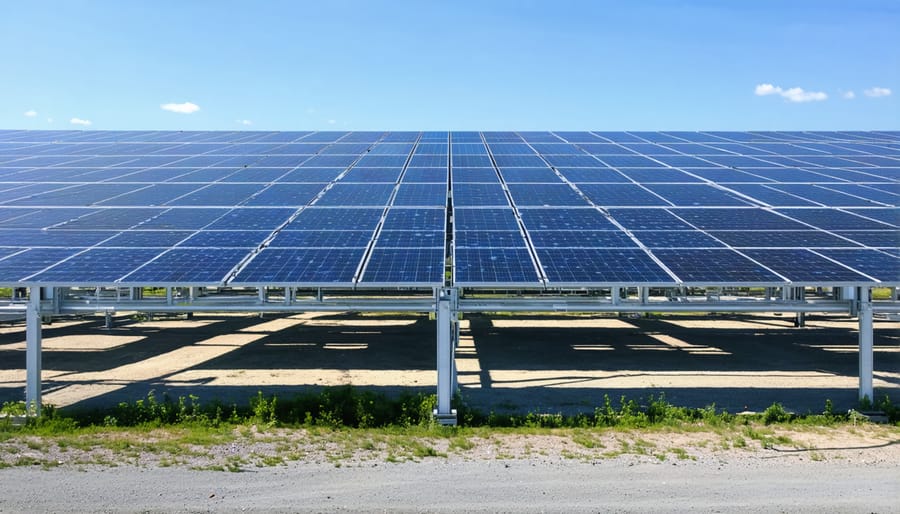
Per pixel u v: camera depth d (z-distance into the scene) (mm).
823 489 9570
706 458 11266
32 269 13883
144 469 10508
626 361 21750
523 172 24828
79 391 17406
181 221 17703
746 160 27875
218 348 24469
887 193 21422
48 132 36531
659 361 21766
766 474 10320
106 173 24828
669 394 17109
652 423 13758
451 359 15609
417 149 30531
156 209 19078
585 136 35438
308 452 11570
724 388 17766
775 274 13680
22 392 17188
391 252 14945
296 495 9297
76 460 10969
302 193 21109
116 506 8867
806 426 13500
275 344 25375
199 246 15461
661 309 14281
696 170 25484
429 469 10578
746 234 16547
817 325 30500
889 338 26688
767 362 21516
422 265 14094
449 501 9070
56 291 14352
